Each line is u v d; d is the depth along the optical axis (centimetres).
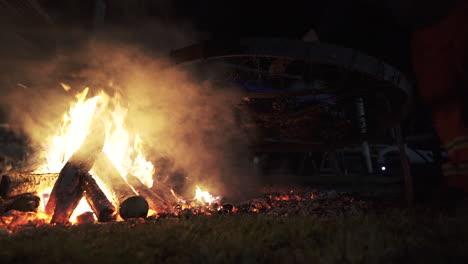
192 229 406
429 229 373
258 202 696
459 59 323
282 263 274
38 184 645
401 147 686
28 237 397
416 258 272
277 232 373
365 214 523
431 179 1013
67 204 584
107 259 288
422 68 362
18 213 549
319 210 576
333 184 1223
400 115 673
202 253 294
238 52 560
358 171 1697
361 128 888
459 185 333
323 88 669
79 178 617
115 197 602
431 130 1190
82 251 313
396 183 1134
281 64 638
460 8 320
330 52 535
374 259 265
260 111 830
